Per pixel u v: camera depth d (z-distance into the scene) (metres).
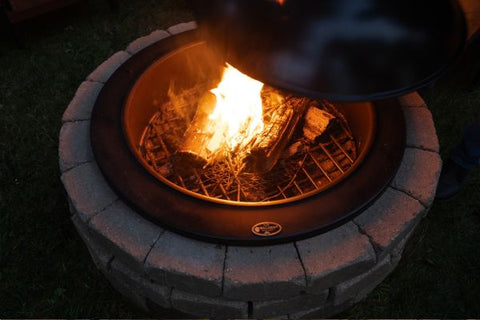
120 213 1.71
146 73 2.11
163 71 2.22
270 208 1.65
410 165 1.85
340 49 1.18
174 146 2.26
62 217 2.40
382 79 1.23
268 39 1.22
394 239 1.65
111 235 1.65
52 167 2.63
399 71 1.23
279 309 1.77
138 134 2.21
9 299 2.12
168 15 3.64
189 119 2.38
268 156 2.06
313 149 2.24
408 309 2.07
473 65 2.92
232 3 1.26
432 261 2.21
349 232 1.65
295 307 1.79
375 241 1.63
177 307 1.81
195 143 2.15
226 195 2.01
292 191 2.08
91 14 3.68
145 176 1.73
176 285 1.65
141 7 3.72
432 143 1.91
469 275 2.18
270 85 1.25
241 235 1.58
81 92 2.13
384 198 1.75
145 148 2.26
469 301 2.08
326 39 1.18
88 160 1.88
